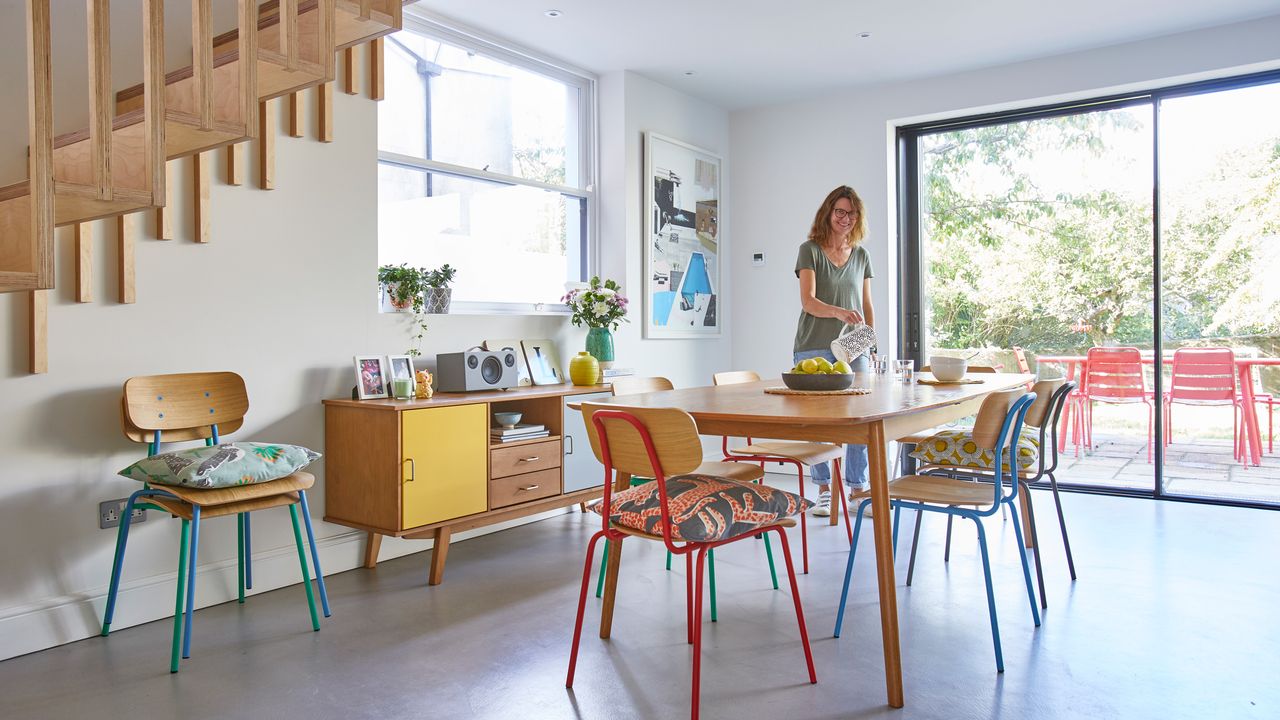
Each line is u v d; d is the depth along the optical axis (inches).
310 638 104.8
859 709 83.3
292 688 89.7
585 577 89.5
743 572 131.7
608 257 196.7
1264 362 177.6
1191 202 183.6
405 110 154.9
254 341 124.7
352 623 110.3
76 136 91.3
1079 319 196.9
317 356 133.3
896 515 101.9
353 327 138.9
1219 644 99.7
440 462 129.8
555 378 172.4
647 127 201.5
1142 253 189.2
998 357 206.8
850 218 167.5
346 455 131.1
